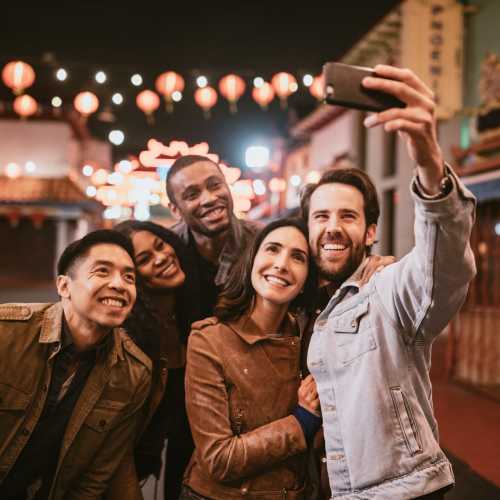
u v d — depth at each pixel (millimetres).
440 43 10234
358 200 2066
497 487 3936
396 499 1712
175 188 3072
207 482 2041
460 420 5590
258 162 13461
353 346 1883
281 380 2076
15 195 25000
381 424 1776
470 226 1648
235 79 10906
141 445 2678
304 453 2064
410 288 1752
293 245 2080
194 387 2035
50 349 2129
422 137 1503
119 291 2049
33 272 25141
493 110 8742
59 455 2141
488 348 6766
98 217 31094
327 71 1471
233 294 2168
